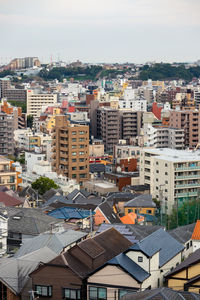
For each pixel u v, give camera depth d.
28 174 158.12
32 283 54.03
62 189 146.62
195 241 71.56
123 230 76.81
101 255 56.88
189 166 141.62
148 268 54.81
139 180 158.25
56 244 65.62
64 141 171.38
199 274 53.66
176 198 139.38
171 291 45.72
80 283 52.88
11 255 69.38
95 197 135.12
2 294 55.03
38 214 85.00
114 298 52.62
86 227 92.31
